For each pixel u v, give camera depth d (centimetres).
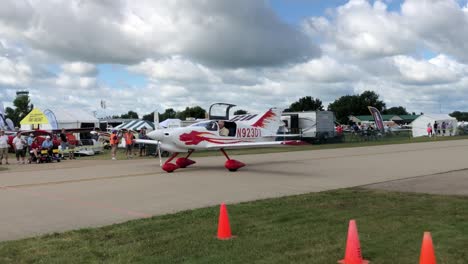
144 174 1392
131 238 558
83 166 1714
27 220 707
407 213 685
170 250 500
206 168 1569
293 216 674
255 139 1661
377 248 489
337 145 3094
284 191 995
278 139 2983
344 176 1288
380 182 1128
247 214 695
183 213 718
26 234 612
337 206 759
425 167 1511
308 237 542
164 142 1466
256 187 1067
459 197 848
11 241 562
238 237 552
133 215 737
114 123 5741
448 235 539
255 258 462
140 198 916
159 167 1634
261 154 2258
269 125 1731
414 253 469
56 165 1789
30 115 3119
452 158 1883
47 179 1283
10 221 702
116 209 793
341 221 634
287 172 1416
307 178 1249
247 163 1750
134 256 480
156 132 1438
